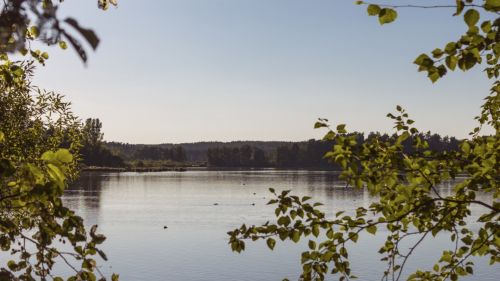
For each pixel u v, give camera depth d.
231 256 42.81
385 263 39.22
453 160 5.05
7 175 2.66
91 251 3.30
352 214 60.31
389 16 3.72
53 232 3.03
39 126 11.34
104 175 176.50
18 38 1.40
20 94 10.48
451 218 5.27
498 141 5.02
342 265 5.14
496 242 5.17
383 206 5.15
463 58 3.79
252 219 62.19
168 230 54.88
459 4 3.52
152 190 107.81
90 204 77.06
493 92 6.73
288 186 116.06
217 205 78.38
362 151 4.95
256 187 116.06
